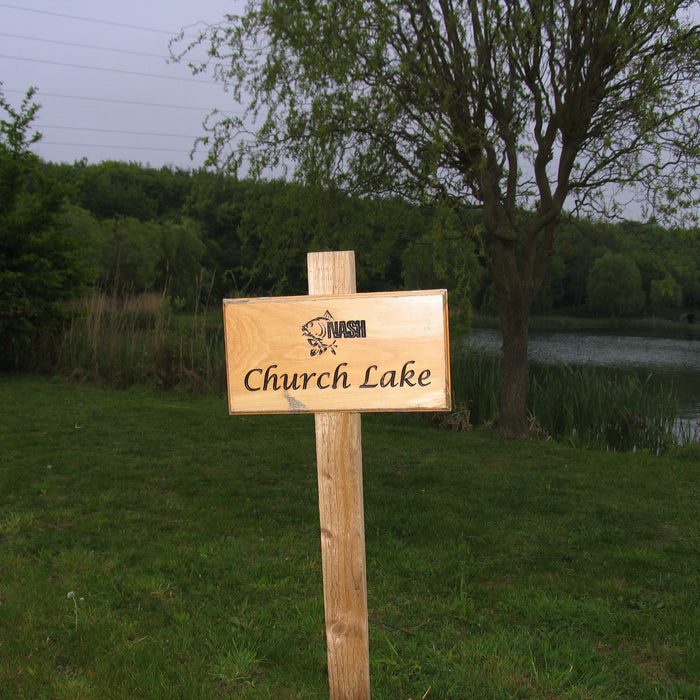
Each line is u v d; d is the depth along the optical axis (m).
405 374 2.20
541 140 8.88
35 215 14.25
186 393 12.38
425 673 2.98
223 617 3.45
